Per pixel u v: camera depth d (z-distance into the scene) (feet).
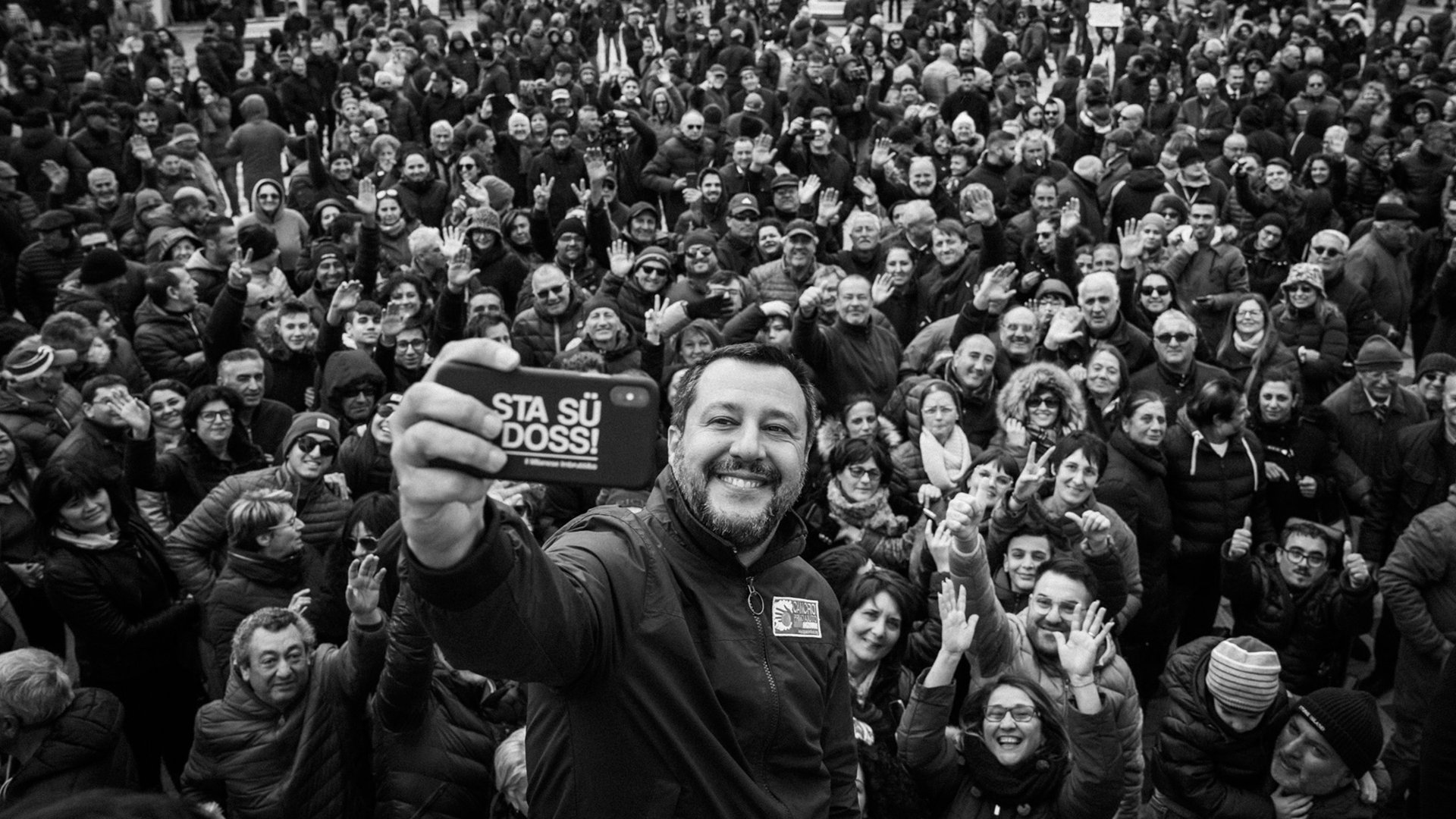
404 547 5.02
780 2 86.02
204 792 15.24
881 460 20.66
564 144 46.75
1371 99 55.11
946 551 15.92
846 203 46.68
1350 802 14.73
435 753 14.89
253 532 18.38
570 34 75.46
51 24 86.02
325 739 14.97
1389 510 24.30
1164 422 21.26
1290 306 30.17
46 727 14.96
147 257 37.27
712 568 6.75
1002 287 27.61
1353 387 24.90
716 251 34.17
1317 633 20.84
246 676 15.02
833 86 58.34
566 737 6.22
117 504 18.58
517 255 37.81
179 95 66.08
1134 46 74.59
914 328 32.91
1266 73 56.49
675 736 6.19
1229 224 41.29
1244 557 20.58
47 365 24.45
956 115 58.75
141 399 23.97
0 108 57.82
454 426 4.77
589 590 5.99
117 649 18.34
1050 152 45.83
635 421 5.14
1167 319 25.90
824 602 7.28
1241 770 15.06
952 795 14.56
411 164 44.39
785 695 6.68
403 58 69.41
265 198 40.70
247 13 103.19
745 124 50.65
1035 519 18.67
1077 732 13.48
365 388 25.11
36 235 41.75
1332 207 42.80
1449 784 11.27
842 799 7.27
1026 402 22.98
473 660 5.24
